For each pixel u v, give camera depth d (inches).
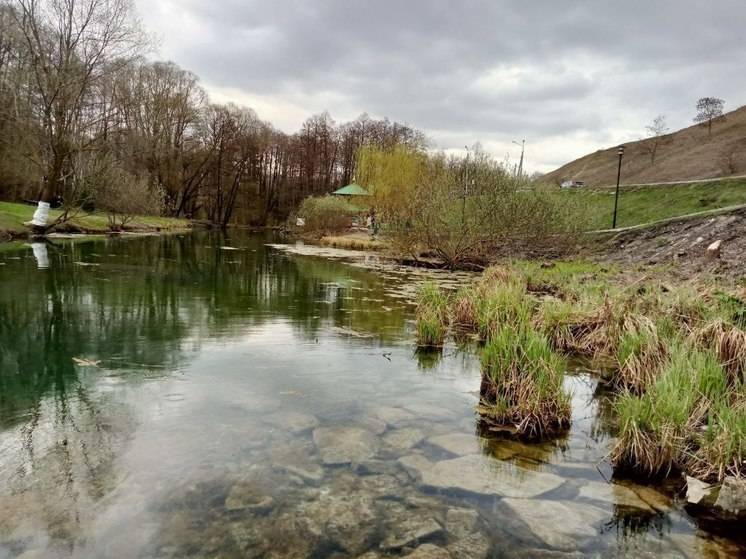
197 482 99.0
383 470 108.0
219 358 189.0
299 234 1299.2
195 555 77.2
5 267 394.9
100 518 85.9
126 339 211.3
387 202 1096.2
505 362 154.6
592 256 569.0
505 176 600.1
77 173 811.4
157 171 1386.6
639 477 111.1
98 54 669.9
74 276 372.5
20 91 793.6
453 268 590.2
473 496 99.6
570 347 227.6
